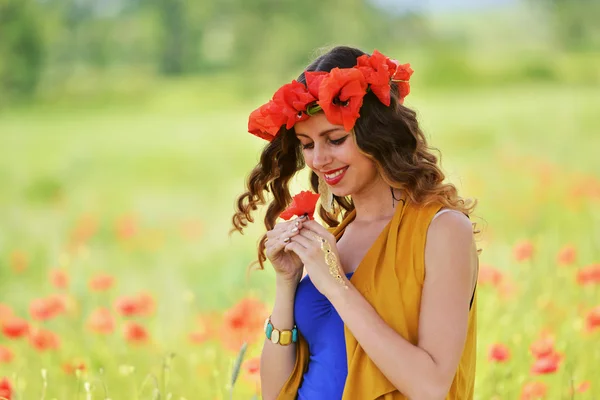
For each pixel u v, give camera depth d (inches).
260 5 2247.8
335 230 137.9
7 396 175.2
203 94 2030.0
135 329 216.7
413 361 115.6
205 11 2372.0
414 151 126.3
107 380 216.7
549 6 2561.5
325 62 128.3
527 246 274.2
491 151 941.8
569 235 406.9
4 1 2011.6
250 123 133.4
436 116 1315.2
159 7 2431.1
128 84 2182.6
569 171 676.1
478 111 1360.7
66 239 516.1
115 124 1579.7
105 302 290.0
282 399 133.5
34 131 1496.1
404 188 125.5
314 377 129.1
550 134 1041.5
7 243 510.0
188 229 490.9
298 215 128.2
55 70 2154.3
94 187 928.9
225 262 413.4
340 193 128.0
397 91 130.8
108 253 464.1
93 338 246.1
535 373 180.7
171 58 2427.4
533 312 247.0
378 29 2342.5
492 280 243.0
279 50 2171.5
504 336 224.8
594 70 1982.0
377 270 124.2
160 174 1017.5
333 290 121.1
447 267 119.7
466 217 124.1
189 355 237.9
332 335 128.0
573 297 265.7
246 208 145.7
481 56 2258.9
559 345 213.8
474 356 129.3
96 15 2417.6
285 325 133.4
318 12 2233.0
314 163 126.3
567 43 2449.6
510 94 1636.3
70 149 1214.3
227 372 205.9
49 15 2160.4
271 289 298.5
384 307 121.5
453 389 124.6
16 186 929.5
